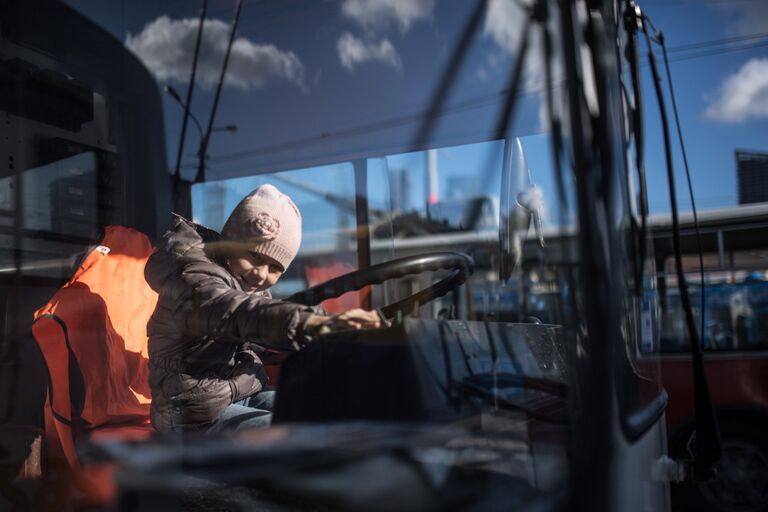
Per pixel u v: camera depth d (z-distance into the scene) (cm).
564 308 104
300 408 108
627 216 131
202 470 97
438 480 96
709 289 516
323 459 93
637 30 154
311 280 140
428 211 127
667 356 504
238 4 167
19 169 175
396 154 150
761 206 514
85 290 172
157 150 164
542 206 109
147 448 103
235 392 160
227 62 165
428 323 113
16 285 173
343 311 130
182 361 156
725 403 499
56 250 181
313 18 165
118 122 167
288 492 94
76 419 161
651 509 138
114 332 176
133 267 176
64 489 143
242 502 95
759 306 501
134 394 178
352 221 137
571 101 103
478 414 107
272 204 148
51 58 171
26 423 158
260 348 166
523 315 112
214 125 163
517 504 96
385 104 155
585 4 108
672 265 524
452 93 133
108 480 107
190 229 159
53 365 159
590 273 100
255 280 151
